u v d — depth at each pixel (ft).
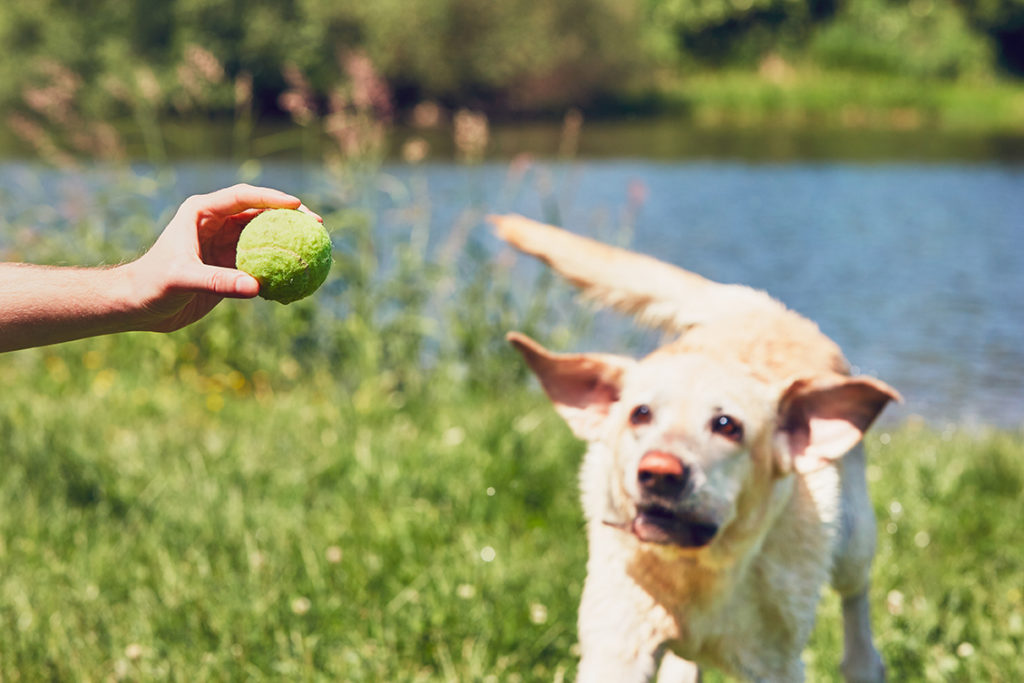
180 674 6.43
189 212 4.56
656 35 61.11
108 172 16.38
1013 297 19.42
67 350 13.21
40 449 8.83
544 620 7.00
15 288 4.49
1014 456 9.45
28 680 6.38
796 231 25.29
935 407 13.67
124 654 6.59
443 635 6.82
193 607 6.99
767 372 6.50
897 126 50.96
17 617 6.81
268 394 12.39
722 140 44.70
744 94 57.52
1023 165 36.60
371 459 8.79
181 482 8.44
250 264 4.67
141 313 4.48
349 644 6.81
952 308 18.72
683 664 6.57
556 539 7.91
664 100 57.88
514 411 10.06
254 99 51.01
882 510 8.34
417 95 55.01
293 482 8.50
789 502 6.18
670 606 6.02
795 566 6.13
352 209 13.48
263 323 13.47
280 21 50.70
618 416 6.14
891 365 15.60
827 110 56.65
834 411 6.07
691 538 5.74
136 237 14.26
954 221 26.66
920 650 6.91
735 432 5.85
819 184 32.27
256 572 7.21
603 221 15.60
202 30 49.32
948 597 7.32
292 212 4.73
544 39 54.54
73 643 6.59
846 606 6.84
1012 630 6.97
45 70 15.31
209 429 10.15
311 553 7.48
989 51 60.64
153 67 47.75
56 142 35.63
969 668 6.70
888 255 22.86
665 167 35.45
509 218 7.52
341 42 52.21
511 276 13.93
